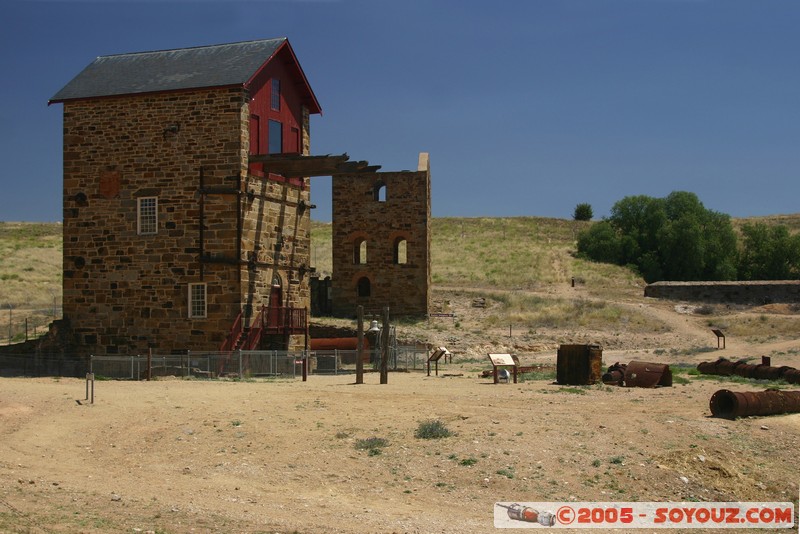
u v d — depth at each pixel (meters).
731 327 52.81
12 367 32.69
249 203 34.16
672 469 17.41
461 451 18.25
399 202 53.44
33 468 16.80
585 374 27.77
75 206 35.69
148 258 34.59
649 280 78.75
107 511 13.95
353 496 15.83
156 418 20.78
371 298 53.53
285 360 32.72
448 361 41.25
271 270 35.59
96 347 35.22
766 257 81.00
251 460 17.84
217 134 33.78
